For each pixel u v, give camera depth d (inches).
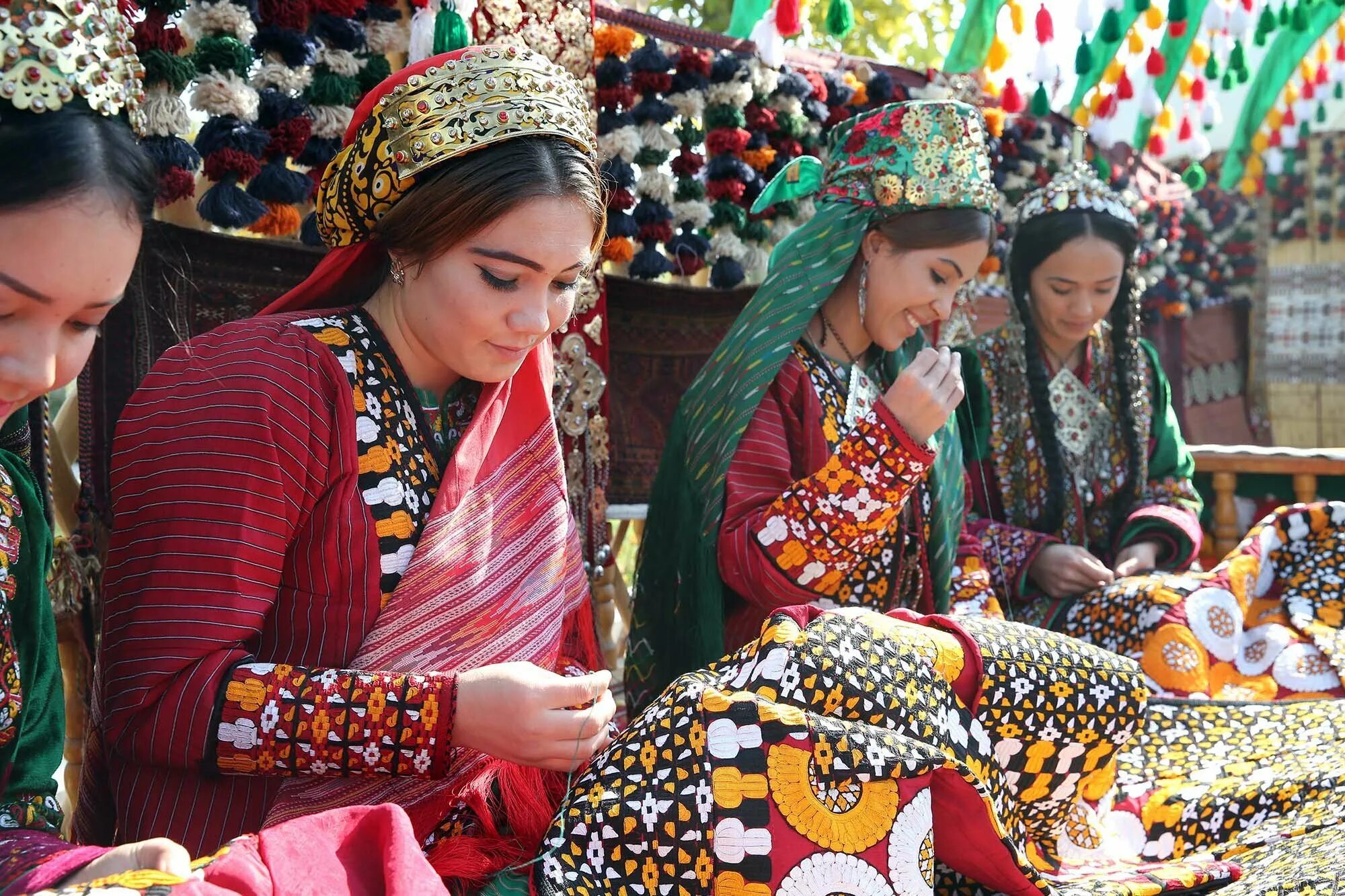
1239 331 212.1
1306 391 224.8
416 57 70.9
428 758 47.9
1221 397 210.7
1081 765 57.5
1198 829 64.5
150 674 47.6
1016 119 121.9
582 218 52.4
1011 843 50.7
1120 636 90.6
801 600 72.0
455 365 53.6
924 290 79.1
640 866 46.3
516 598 56.2
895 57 158.2
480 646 54.1
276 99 66.2
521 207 49.9
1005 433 104.7
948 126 78.0
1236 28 116.9
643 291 104.3
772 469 77.1
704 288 107.5
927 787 47.8
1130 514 105.3
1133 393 106.0
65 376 38.5
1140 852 64.2
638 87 90.4
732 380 79.9
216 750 46.9
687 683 49.5
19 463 47.3
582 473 90.0
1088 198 100.8
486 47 52.8
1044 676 56.0
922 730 51.1
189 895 33.8
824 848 45.9
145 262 72.2
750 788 46.0
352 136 53.9
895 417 68.0
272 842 39.2
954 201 77.8
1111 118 125.0
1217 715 74.2
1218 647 88.5
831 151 84.0
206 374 50.4
